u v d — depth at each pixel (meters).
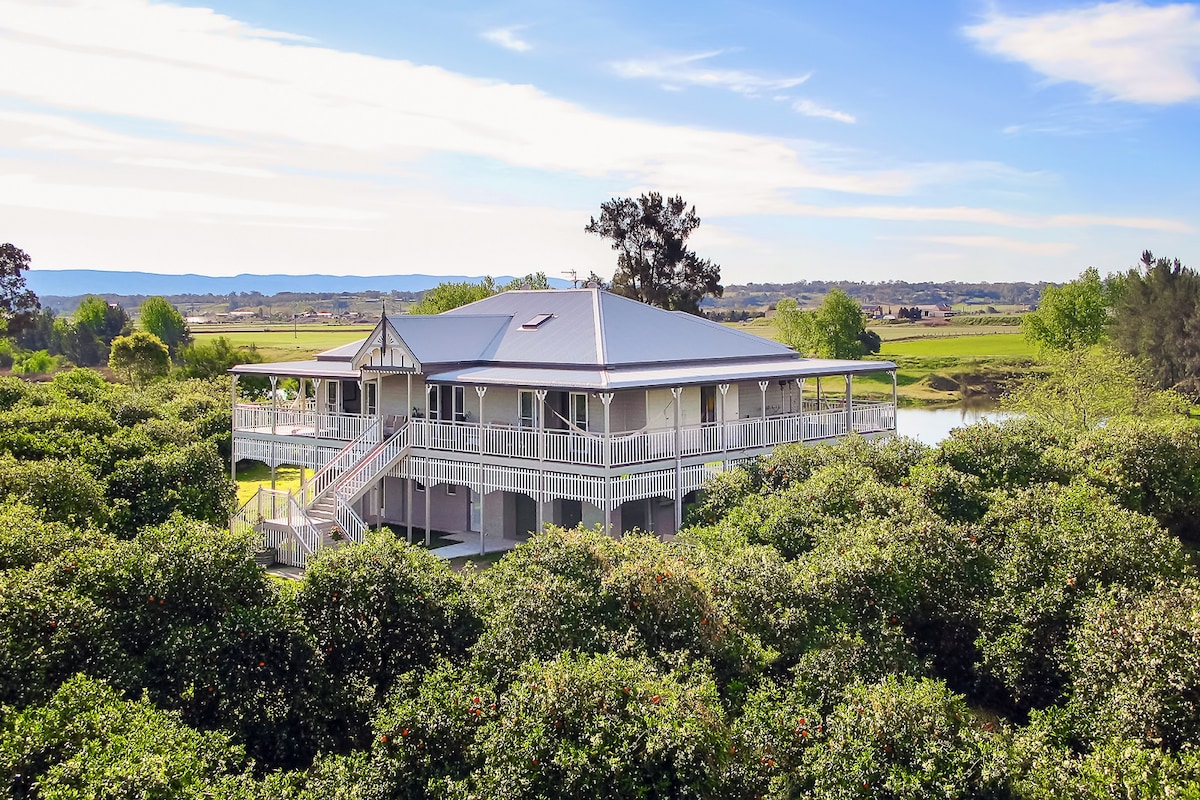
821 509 25.11
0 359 134.88
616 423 35.59
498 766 14.28
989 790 14.52
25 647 16.36
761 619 19.55
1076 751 17.47
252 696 17.83
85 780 13.12
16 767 13.76
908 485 28.02
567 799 13.73
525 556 19.80
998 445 30.91
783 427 37.56
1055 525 22.27
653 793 13.85
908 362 122.81
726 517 26.75
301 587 19.30
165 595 18.45
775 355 43.69
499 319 43.16
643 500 35.97
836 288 110.44
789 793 15.77
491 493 37.53
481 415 34.91
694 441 34.28
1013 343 145.62
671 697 14.70
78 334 152.38
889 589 20.50
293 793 14.85
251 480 52.88
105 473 32.16
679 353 39.56
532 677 15.30
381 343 38.41
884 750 14.89
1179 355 77.94
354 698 17.89
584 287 47.75
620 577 18.42
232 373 45.19
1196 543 30.89
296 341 164.88
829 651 18.34
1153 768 14.89
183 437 40.62
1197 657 16.05
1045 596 20.22
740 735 15.83
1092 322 95.06
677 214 85.75
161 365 86.00
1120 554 20.61
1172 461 30.64
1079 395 54.88
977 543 23.00
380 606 18.81
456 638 18.80
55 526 21.53
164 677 17.50
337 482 35.69
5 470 26.80
